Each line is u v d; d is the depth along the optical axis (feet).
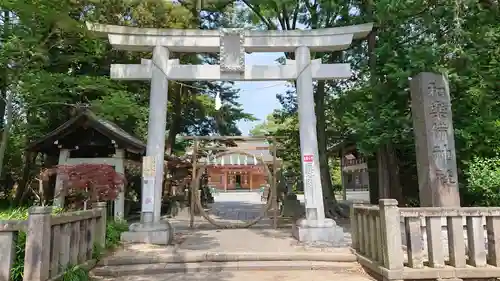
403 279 16.11
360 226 20.85
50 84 30.83
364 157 47.50
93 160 35.06
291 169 59.98
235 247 23.86
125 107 33.37
